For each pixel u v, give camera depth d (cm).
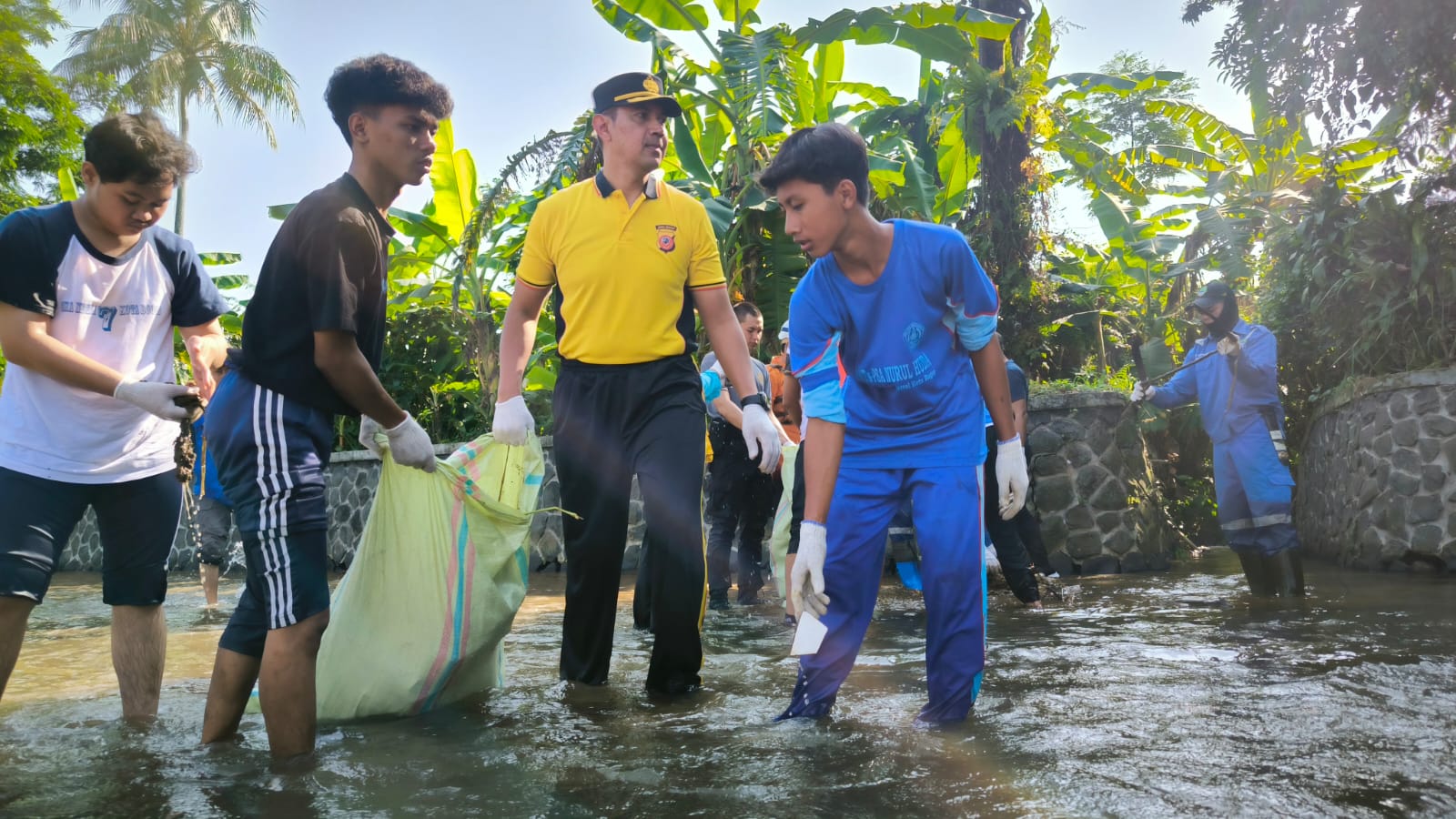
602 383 315
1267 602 477
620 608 553
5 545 251
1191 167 1147
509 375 323
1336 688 268
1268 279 884
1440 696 255
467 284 1234
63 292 257
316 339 229
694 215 321
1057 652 346
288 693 227
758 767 210
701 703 284
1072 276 1156
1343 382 680
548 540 924
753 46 947
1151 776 193
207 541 645
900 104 1235
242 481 231
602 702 288
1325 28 591
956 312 253
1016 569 502
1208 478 916
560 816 181
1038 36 1017
